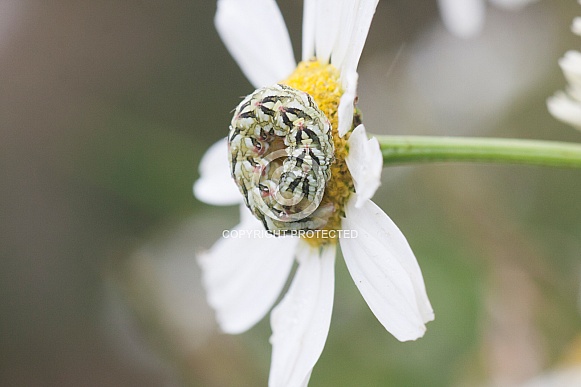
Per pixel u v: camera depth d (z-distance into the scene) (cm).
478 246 22
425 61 26
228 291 16
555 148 15
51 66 31
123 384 25
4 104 30
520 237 22
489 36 25
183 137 25
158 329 22
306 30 15
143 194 24
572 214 22
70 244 29
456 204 22
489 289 21
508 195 23
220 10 17
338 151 15
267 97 14
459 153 15
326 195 15
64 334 29
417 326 14
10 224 30
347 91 14
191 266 23
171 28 31
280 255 16
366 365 21
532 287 21
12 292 30
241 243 16
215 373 22
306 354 15
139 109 30
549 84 24
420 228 23
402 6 27
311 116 14
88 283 29
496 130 25
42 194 30
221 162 17
